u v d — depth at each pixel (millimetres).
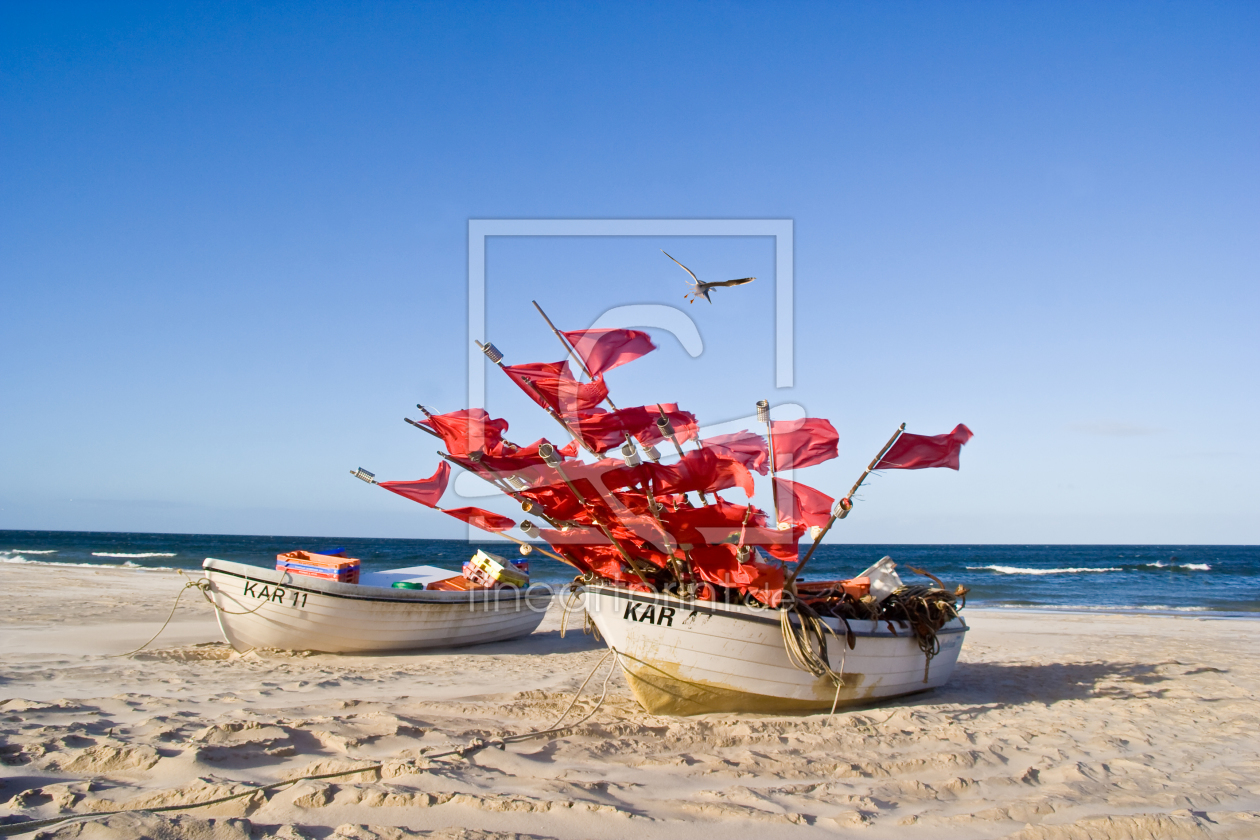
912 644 9195
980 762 6199
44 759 5258
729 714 7801
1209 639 16703
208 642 12648
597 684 9625
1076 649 14820
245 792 4578
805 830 4535
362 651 11711
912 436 8031
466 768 5309
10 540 75438
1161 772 6160
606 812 4543
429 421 8031
